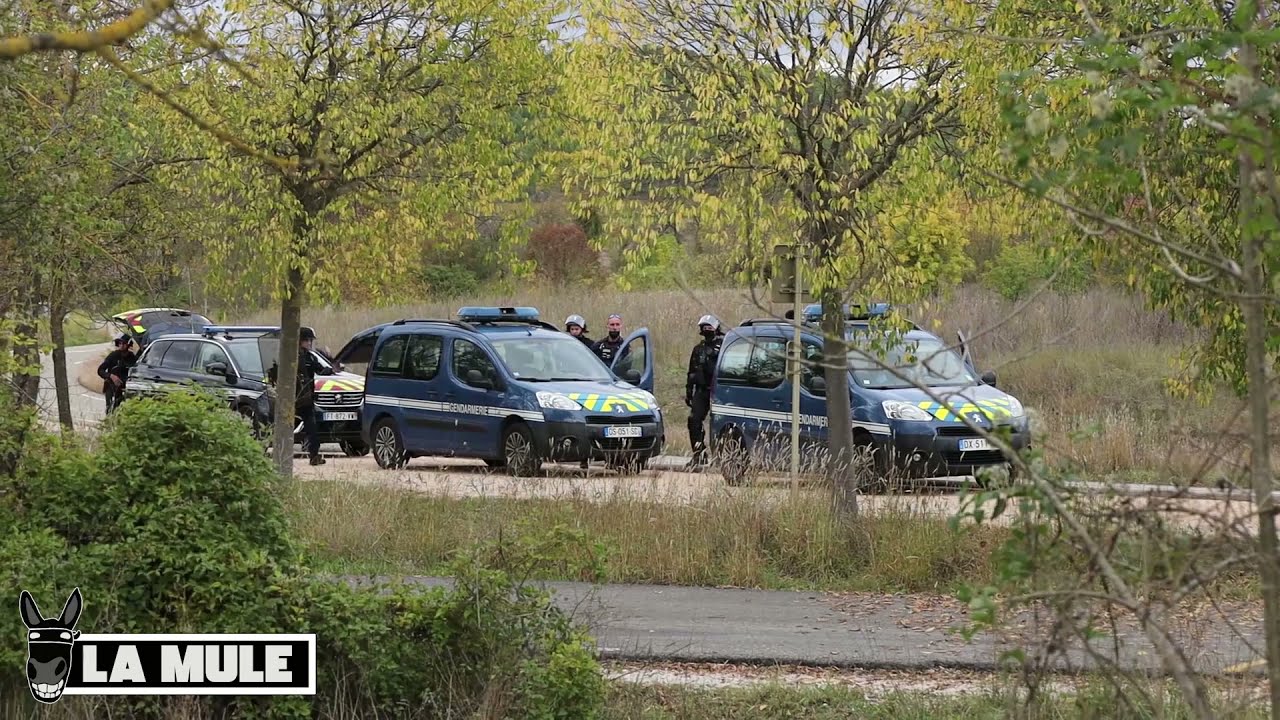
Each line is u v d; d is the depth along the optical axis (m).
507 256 15.80
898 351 16.00
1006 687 6.78
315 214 14.41
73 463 6.80
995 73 10.09
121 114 12.67
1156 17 8.03
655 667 8.72
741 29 10.98
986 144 10.66
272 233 14.11
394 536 12.56
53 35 2.73
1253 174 3.65
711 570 11.75
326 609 6.58
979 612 4.54
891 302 11.40
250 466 6.93
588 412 18.12
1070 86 4.95
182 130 13.48
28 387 12.16
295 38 13.57
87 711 6.22
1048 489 4.11
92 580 6.48
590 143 12.16
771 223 11.37
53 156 10.57
